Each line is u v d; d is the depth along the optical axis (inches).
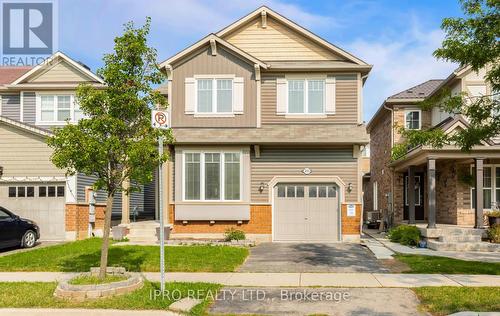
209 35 694.5
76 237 685.9
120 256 507.8
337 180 681.0
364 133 675.4
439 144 436.1
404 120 860.6
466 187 733.3
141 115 370.3
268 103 705.6
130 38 361.4
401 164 829.8
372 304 317.1
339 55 725.3
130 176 369.1
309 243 657.6
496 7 366.6
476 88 723.4
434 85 929.5
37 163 691.4
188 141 669.3
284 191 693.9
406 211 882.8
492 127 384.8
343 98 698.8
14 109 844.6
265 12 732.7
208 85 704.4
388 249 588.1
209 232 685.9
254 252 562.9
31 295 339.3
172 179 693.9
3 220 581.0
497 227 616.7
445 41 388.8
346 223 678.5
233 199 682.8
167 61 698.2
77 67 836.0
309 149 688.4
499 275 417.1
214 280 394.9
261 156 692.1
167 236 665.6
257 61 688.4
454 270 439.8
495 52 365.7
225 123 697.0
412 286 369.4
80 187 702.5
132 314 296.8
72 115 821.9
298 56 737.0
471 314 285.7
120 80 360.8
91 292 327.6
